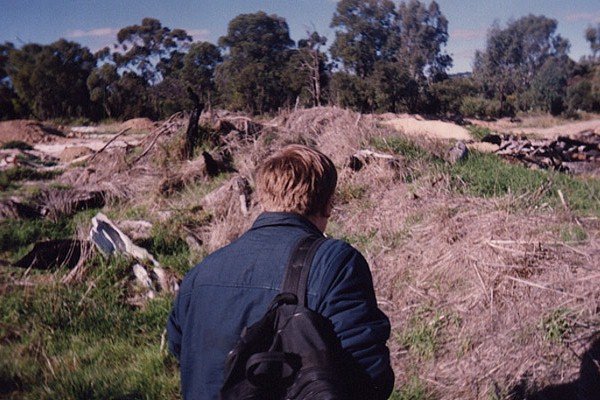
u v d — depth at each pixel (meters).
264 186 1.91
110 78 60.16
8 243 7.33
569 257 4.82
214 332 1.71
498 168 9.20
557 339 3.99
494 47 100.19
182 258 6.43
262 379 1.51
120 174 10.61
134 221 7.61
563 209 6.24
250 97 65.44
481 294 4.55
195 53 78.12
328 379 1.48
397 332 4.55
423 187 7.49
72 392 3.87
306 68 63.22
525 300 4.39
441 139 10.59
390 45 84.75
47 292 5.37
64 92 57.22
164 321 4.98
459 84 81.06
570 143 15.83
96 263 6.00
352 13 82.38
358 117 10.48
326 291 1.65
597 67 100.88
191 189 9.36
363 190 7.95
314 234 1.81
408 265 5.38
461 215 6.03
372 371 1.59
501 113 76.25
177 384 3.96
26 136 27.53
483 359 4.03
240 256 1.77
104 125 44.19
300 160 1.89
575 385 3.76
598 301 4.22
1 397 3.85
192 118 11.34
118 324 4.91
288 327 1.57
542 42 101.38
